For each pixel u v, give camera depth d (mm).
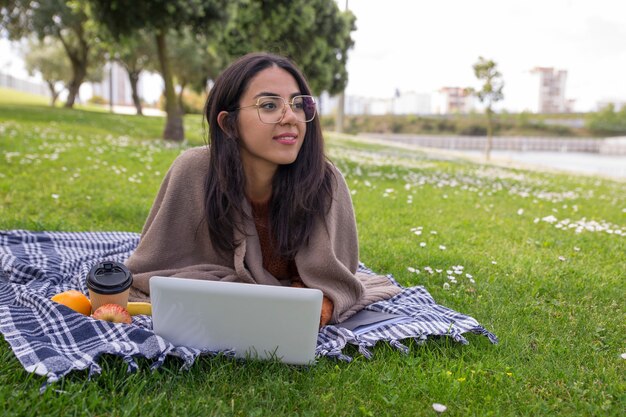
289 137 2801
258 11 17719
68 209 5957
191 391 2273
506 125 103000
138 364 2367
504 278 4309
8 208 5641
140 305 2869
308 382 2414
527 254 5258
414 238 5777
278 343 2492
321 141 3006
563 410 2383
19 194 6301
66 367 2209
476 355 2809
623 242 6105
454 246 5453
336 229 3191
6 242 4023
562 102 159250
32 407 1999
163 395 2166
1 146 9961
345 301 3061
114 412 2051
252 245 3014
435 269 4508
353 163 13555
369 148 24391
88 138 13797
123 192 7125
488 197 9562
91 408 2057
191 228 3109
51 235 4250
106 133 16500
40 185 6980
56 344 2395
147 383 2275
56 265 3562
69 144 11500
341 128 50219
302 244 3045
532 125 103438
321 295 2412
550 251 5469
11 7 30891
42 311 2617
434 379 2482
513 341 3057
